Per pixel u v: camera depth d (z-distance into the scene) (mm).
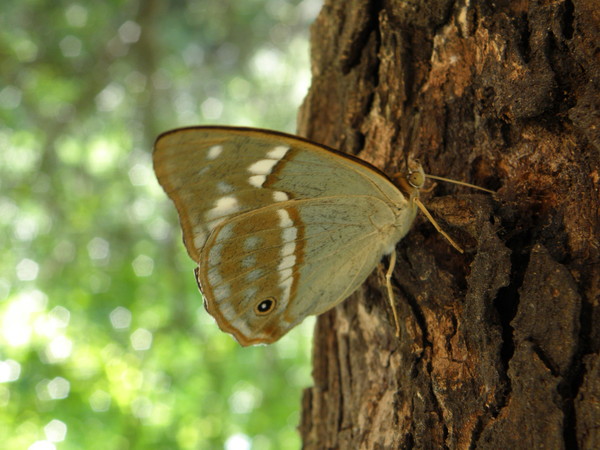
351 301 120
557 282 91
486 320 96
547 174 99
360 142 120
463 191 107
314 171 107
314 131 128
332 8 123
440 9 109
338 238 111
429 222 109
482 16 105
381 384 113
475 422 96
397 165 114
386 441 109
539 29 99
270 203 109
